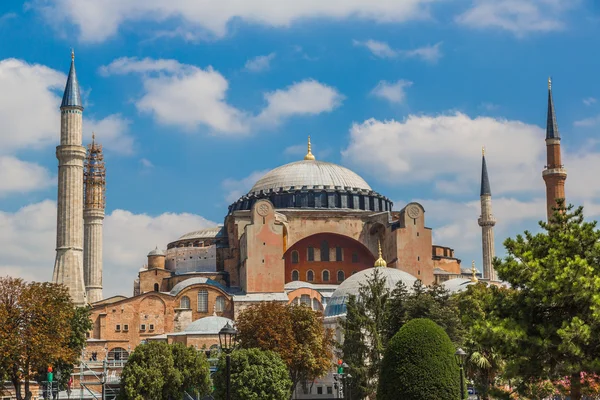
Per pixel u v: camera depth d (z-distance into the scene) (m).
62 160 126.19
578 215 50.78
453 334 79.12
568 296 45.91
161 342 87.56
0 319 79.56
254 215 126.44
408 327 58.16
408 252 127.88
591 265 47.78
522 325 47.03
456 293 101.62
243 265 128.88
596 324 45.06
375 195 143.25
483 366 70.62
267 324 91.62
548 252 48.75
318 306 126.06
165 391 85.56
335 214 135.38
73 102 127.44
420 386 56.03
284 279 128.62
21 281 83.94
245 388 78.56
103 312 122.94
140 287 137.00
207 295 126.44
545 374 47.34
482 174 155.50
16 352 79.19
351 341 83.25
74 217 125.31
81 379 96.06
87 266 152.25
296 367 91.88
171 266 143.38
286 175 144.00
